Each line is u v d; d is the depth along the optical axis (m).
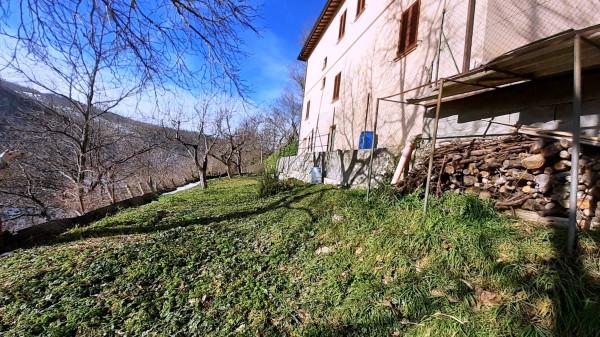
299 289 2.91
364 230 3.56
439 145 4.80
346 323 2.29
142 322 2.49
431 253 2.71
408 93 6.54
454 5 5.21
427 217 3.18
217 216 6.13
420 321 2.11
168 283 3.16
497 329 1.84
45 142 10.18
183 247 4.13
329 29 13.84
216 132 15.65
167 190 14.14
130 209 7.84
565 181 2.72
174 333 2.36
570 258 2.12
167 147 14.05
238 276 3.26
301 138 17.64
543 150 2.84
